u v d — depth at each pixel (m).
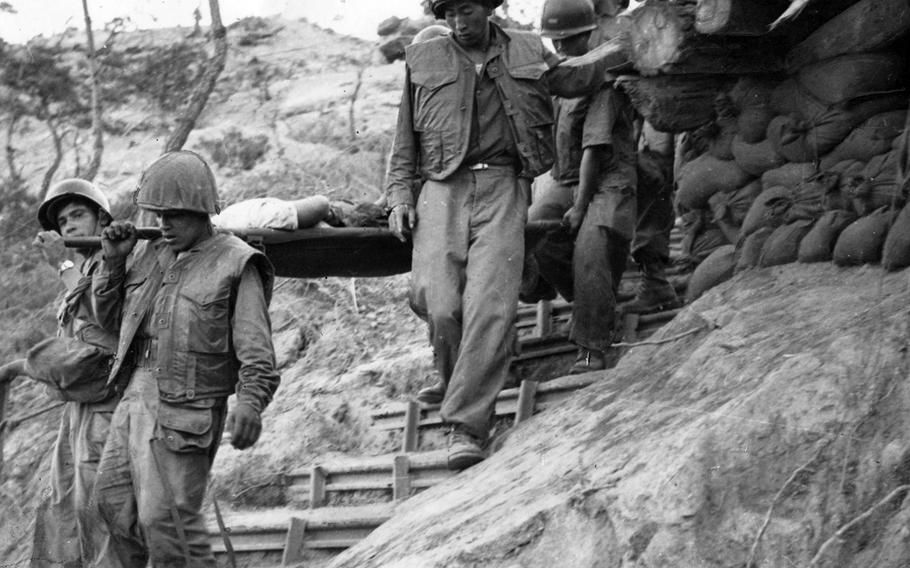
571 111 10.80
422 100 10.04
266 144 16.41
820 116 9.49
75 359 8.98
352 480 10.41
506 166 10.05
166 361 8.62
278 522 9.95
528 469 8.52
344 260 10.32
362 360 12.49
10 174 16.64
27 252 15.48
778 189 9.73
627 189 10.41
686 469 7.28
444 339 9.75
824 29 9.57
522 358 10.94
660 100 10.13
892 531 6.59
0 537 12.26
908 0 9.19
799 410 7.24
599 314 10.30
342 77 17.59
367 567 8.29
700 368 8.40
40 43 18.28
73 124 17.44
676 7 9.76
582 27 11.16
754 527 6.97
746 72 9.84
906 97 9.35
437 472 9.95
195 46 18.28
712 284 9.94
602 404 8.94
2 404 9.31
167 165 8.80
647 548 7.15
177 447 8.50
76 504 8.98
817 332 8.02
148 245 9.03
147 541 8.49
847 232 8.91
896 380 7.12
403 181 10.09
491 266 9.71
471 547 7.66
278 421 11.49
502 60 10.09
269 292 8.96
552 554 7.45
